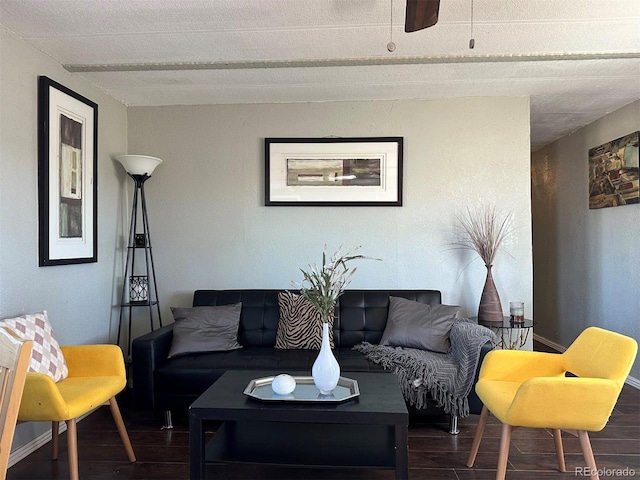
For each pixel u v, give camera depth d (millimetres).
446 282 3639
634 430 2777
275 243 3719
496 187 3615
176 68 3012
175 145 3771
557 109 3893
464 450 2533
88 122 3164
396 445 1858
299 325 3156
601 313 4109
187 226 3764
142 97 3592
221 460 1945
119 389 2365
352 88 3412
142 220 3756
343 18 2377
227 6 2254
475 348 2648
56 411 1931
